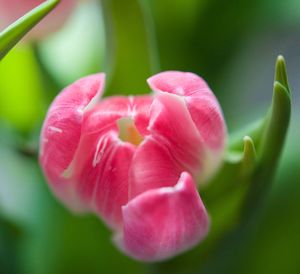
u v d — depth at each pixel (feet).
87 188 1.12
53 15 1.30
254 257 1.40
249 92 1.76
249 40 1.44
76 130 1.08
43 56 1.35
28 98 1.40
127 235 1.07
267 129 1.12
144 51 1.24
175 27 1.42
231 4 1.41
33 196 1.39
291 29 1.56
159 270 1.27
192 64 1.43
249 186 1.17
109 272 1.37
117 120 1.09
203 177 1.15
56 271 1.37
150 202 1.03
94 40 1.47
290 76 2.00
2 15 1.27
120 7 1.23
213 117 1.10
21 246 1.38
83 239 1.36
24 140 1.35
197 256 1.26
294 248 1.40
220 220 1.22
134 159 1.08
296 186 1.40
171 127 1.09
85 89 1.09
